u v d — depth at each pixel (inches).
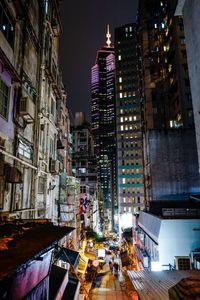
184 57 1608.0
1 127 358.3
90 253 1120.8
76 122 3289.9
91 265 993.5
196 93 576.1
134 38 3868.1
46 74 638.5
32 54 534.6
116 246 2102.6
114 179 6259.8
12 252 170.1
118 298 656.4
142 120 2124.8
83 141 3083.2
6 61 351.9
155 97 1898.4
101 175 7637.8
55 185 697.6
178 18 1689.2
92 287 829.2
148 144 1262.3
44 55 616.4
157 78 1939.0
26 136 478.6
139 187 3225.9
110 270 1216.2
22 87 458.6
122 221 2370.8
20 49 454.3
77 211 1136.2
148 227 855.7
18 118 428.1
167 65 1843.0
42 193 581.6
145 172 1440.7
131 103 3555.6
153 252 762.8
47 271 250.2
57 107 796.0
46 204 592.1
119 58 3816.4
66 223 841.5
